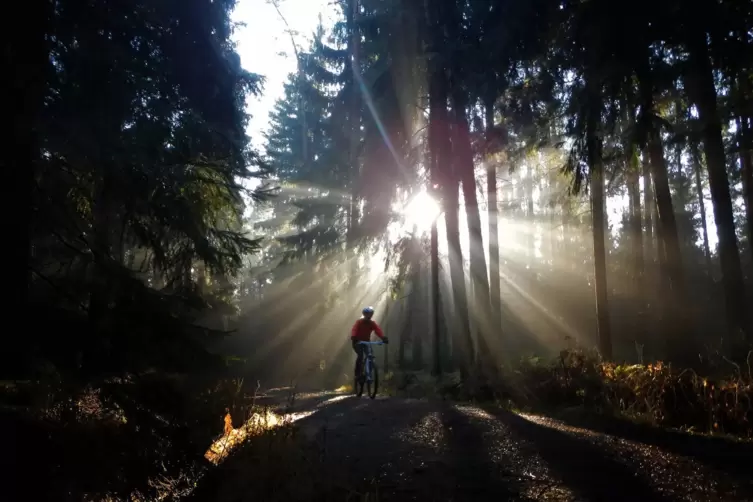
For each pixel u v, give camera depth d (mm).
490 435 6703
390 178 18422
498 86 13570
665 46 13188
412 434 6984
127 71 10203
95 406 5074
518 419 7805
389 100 17109
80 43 9430
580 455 5586
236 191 13117
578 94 12547
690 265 31281
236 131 15180
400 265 18703
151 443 4754
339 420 8320
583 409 8172
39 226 8734
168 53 12945
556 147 16062
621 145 14250
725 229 12859
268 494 4566
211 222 12883
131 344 8031
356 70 19922
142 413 5039
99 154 9164
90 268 8531
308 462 5176
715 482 4609
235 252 12211
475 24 13516
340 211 23969
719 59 12266
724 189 12883
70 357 7633
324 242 23297
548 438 6410
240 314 30969
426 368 23406
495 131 14547
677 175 30250
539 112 14836
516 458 5574
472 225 14664
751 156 19766
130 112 10422
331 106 23219
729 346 12344
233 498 4520
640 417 7309
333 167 25297
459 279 14805
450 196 14938
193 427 5477
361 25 16156
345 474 5055
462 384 12242
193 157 11570
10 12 7633
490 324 14305
